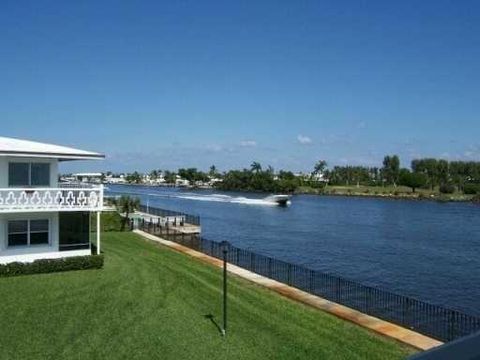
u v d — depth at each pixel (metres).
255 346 17.28
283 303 23.12
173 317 20.48
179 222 62.00
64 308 21.59
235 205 139.88
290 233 74.88
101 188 32.16
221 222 91.75
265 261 38.78
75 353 16.47
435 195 183.75
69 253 32.12
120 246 40.41
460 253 57.19
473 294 37.59
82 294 24.00
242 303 22.83
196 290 25.23
